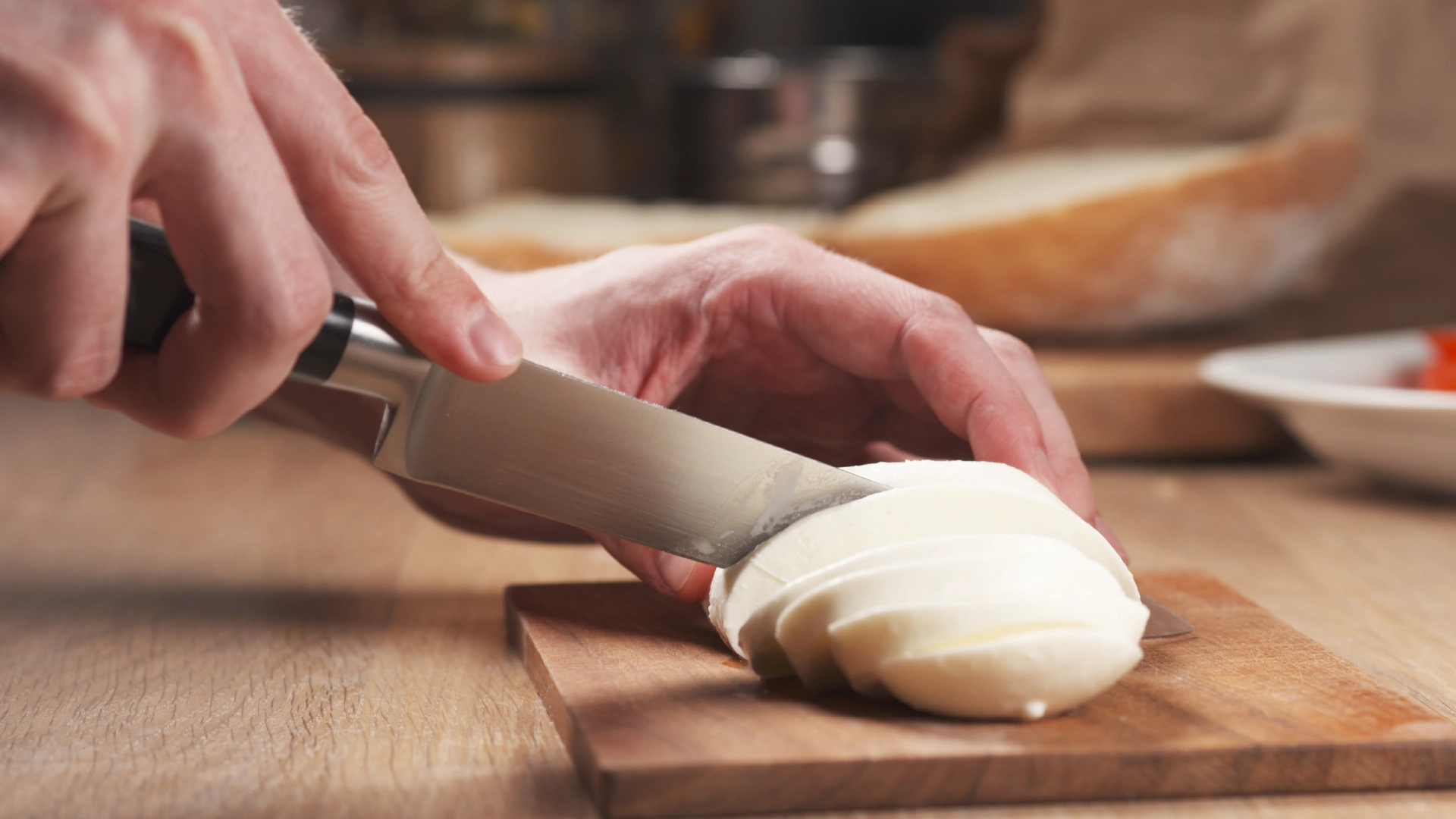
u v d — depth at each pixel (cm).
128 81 53
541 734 76
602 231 191
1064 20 244
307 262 59
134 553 121
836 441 107
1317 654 81
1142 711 71
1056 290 177
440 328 66
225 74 56
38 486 149
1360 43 211
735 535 80
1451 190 207
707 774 63
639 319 96
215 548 123
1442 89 209
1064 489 90
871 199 264
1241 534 128
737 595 76
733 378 102
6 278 54
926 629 68
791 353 98
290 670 87
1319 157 174
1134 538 127
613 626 88
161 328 63
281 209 58
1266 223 174
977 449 85
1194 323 192
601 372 97
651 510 79
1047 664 67
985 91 268
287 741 74
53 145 51
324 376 69
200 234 57
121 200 53
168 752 73
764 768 63
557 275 102
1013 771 64
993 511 75
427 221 65
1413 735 67
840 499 78
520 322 98
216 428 65
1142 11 237
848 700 73
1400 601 105
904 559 71
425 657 90
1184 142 234
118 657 90
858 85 259
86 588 108
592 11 314
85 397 66
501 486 76
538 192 267
